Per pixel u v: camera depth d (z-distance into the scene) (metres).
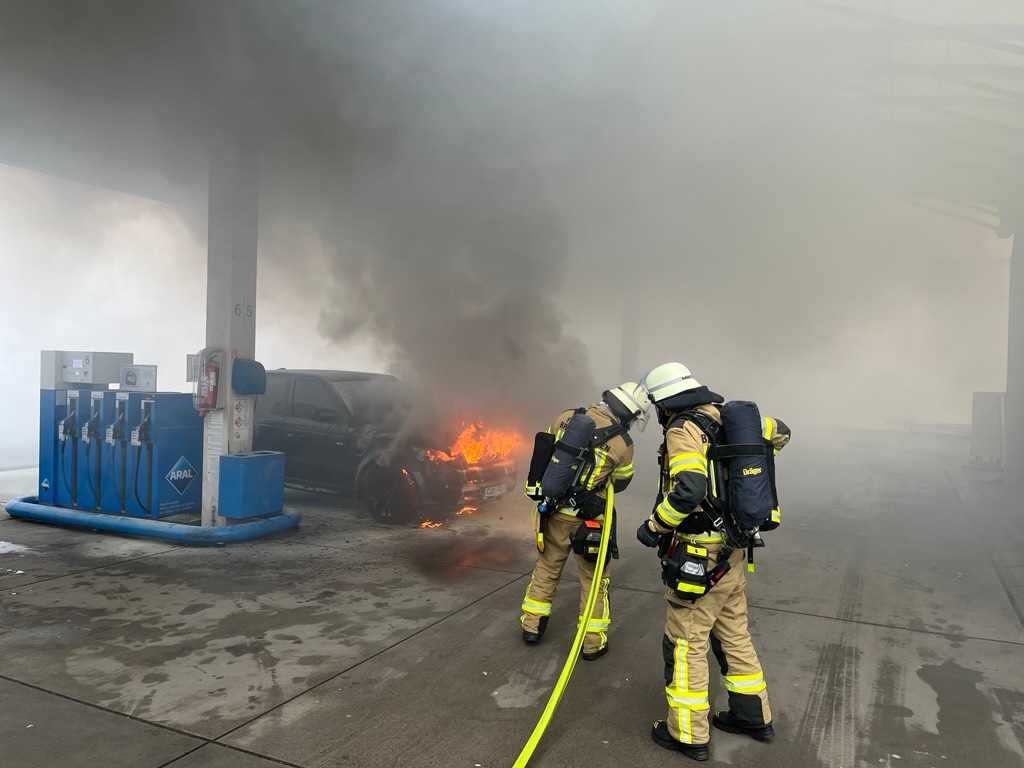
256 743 2.80
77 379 6.52
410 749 2.79
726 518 2.75
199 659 3.59
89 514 6.31
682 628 2.82
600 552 3.39
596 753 2.80
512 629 4.11
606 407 3.79
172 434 6.24
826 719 3.12
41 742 2.77
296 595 4.64
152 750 2.73
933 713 3.18
